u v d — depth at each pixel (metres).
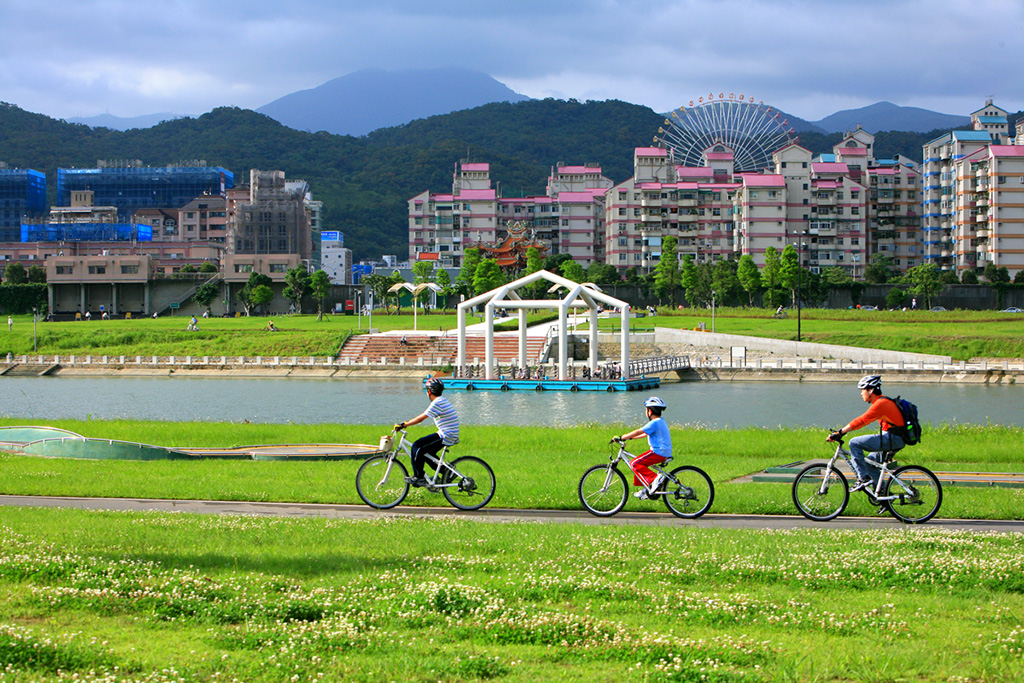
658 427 18.11
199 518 16.72
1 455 26.94
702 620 10.90
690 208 191.38
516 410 63.06
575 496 19.25
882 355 91.06
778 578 12.62
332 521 16.41
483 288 141.75
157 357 98.81
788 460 26.25
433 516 17.66
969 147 178.75
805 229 182.12
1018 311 126.38
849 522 17.44
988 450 26.80
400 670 9.27
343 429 35.41
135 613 11.01
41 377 94.69
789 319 124.25
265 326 124.31
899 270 193.75
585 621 10.69
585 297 81.62
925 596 11.91
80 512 17.20
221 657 9.58
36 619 10.75
